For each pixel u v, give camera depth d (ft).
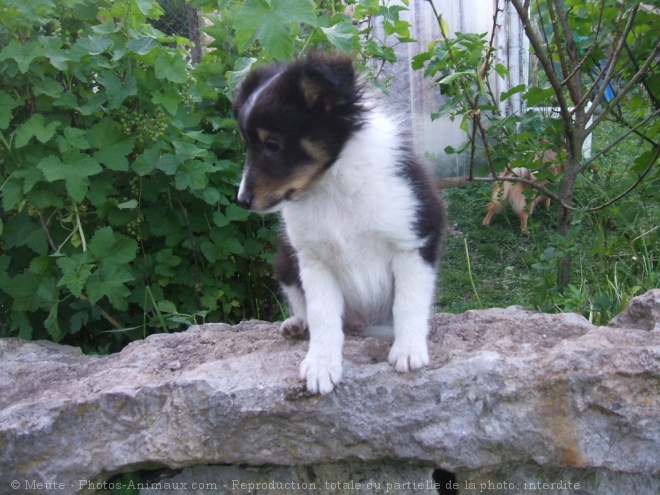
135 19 2.88
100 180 2.69
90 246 2.55
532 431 1.79
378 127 1.95
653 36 3.08
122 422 1.86
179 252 2.99
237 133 2.97
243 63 2.82
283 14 2.30
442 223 2.03
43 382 2.09
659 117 3.28
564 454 1.79
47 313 2.83
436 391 1.79
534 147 3.43
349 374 1.82
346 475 1.94
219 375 1.88
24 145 2.53
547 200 4.66
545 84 5.56
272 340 2.21
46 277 2.64
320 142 1.86
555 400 1.78
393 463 1.90
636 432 1.78
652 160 3.02
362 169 1.87
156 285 2.84
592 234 3.89
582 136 3.01
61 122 2.68
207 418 1.82
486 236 4.50
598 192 3.71
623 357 1.79
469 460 1.81
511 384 1.78
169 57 2.68
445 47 3.04
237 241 2.90
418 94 4.95
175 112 2.72
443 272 3.92
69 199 2.68
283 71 1.91
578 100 3.01
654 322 2.06
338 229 1.92
